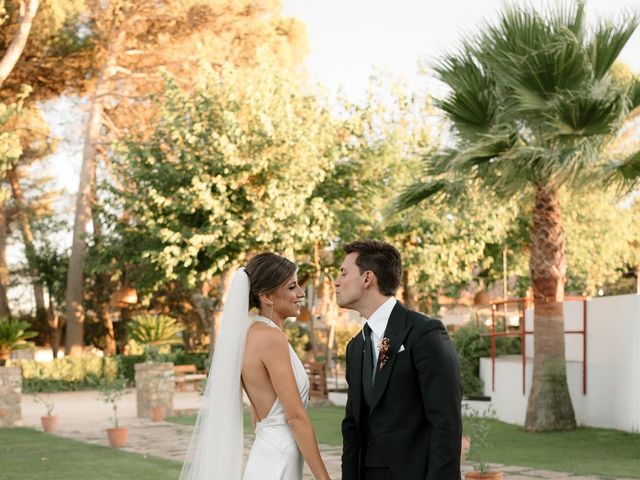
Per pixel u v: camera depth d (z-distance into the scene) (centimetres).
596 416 1298
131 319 3422
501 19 1172
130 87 3191
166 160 2384
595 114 1105
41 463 1063
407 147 2428
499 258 2502
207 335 3603
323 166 2361
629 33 1150
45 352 3522
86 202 3048
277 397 398
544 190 1255
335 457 1068
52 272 3469
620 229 2509
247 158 2297
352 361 362
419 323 343
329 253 2509
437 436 329
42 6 2753
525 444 1136
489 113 1220
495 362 1562
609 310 1270
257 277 412
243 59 3083
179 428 1538
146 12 2909
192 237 2241
